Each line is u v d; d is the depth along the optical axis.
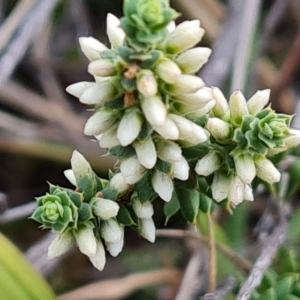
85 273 0.22
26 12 0.22
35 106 0.23
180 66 0.12
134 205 0.13
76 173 0.13
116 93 0.12
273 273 0.17
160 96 0.12
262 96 0.14
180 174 0.13
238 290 0.17
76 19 0.25
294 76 0.24
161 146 0.12
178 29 0.12
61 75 0.25
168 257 0.22
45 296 0.16
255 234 0.19
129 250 0.22
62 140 0.23
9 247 0.16
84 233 0.13
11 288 0.16
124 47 0.12
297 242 0.19
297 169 0.16
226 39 0.23
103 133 0.12
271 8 0.24
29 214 0.21
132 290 0.20
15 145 0.23
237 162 0.13
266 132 0.13
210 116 0.14
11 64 0.21
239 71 0.21
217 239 0.18
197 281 0.19
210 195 0.14
